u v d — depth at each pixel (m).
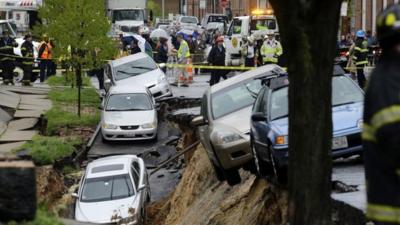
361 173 13.98
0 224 8.69
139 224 23.72
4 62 41.41
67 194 25.39
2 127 32.16
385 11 5.89
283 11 7.91
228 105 18.31
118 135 31.86
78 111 34.53
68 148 29.02
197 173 24.09
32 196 8.83
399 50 5.79
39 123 33.94
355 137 14.20
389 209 5.69
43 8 37.34
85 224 10.19
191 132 29.31
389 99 5.62
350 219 11.03
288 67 8.09
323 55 7.94
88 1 35.78
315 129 8.05
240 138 16.75
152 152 30.67
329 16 7.87
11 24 54.31
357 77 29.25
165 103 35.03
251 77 19.38
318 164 8.12
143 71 36.44
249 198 16.80
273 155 14.20
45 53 42.53
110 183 24.55
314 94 7.98
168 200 26.72
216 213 18.34
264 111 15.44
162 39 44.47
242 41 43.12
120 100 33.03
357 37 29.30
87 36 35.41
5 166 8.74
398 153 5.59
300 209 8.20
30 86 41.31
